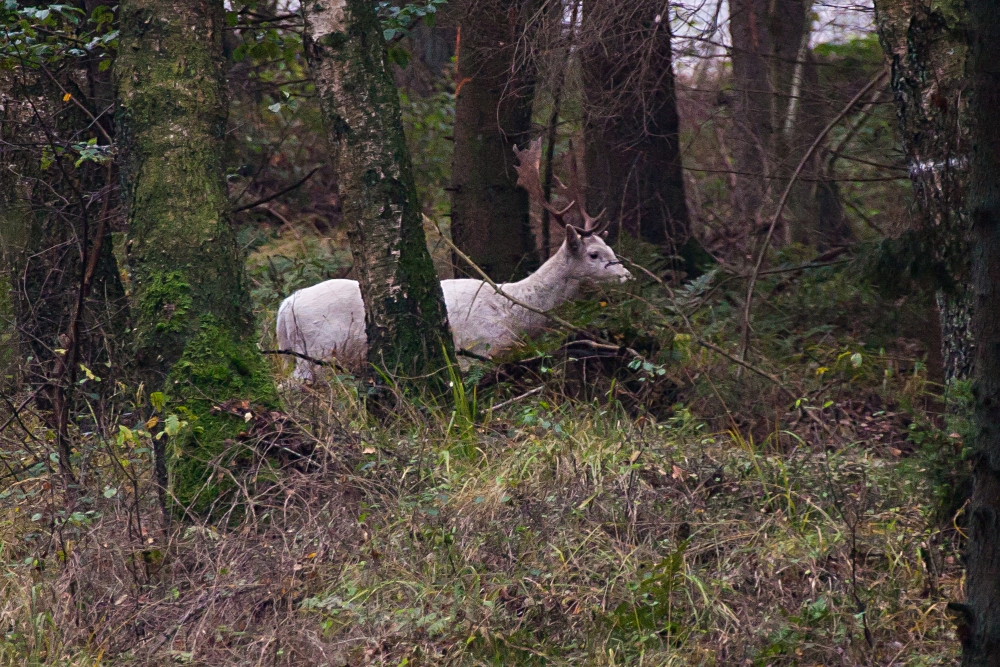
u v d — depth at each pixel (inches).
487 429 203.8
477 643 140.2
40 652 140.6
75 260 234.8
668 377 232.5
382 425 207.9
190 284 180.7
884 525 167.8
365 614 146.6
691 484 182.2
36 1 242.4
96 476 184.2
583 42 279.0
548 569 154.1
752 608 147.6
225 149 191.3
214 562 157.6
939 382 234.2
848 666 136.9
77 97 242.7
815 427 207.2
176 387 178.2
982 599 101.2
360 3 212.1
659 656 138.0
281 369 263.7
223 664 137.2
